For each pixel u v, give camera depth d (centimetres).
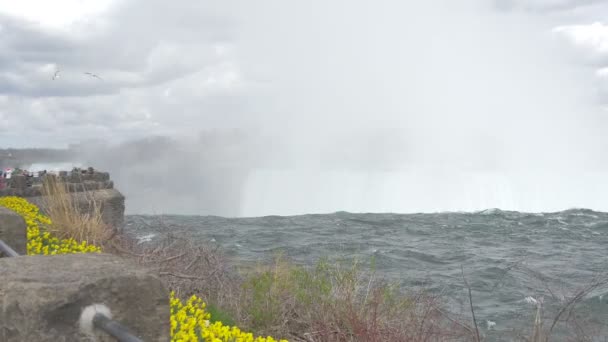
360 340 849
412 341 858
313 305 942
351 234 3522
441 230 3878
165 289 286
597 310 1241
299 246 2658
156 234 1321
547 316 1097
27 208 1366
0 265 281
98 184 1827
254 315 923
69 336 258
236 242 2800
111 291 268
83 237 1088
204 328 614
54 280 260
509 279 1819
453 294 1628
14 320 257
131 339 229
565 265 2234
